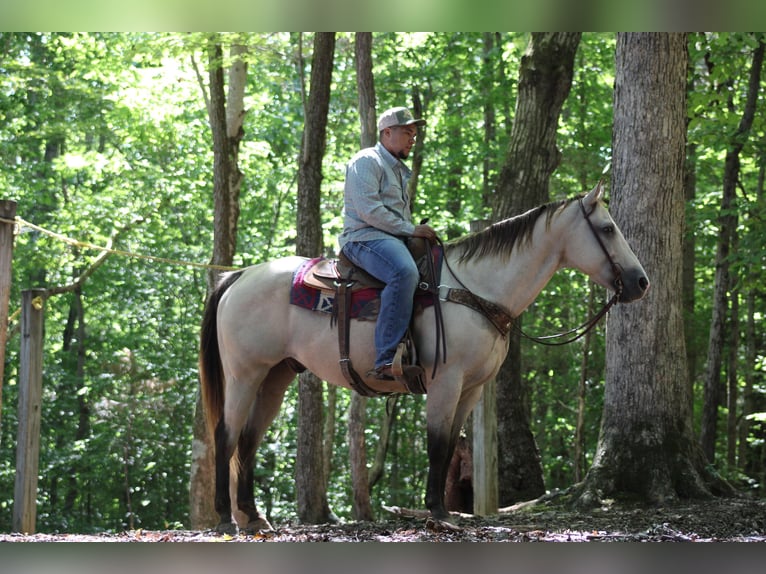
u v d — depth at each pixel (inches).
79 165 763.4
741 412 792.3
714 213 598.5
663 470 341.4
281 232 908.0
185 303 855.7
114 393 813.2
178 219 836.6
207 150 796.6
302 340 258.5
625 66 362.0
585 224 249.6
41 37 733.3
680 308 360.2
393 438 866.1
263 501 792.9
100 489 795.4
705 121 542.0
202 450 438.9
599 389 794.2
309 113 438.3
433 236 252.8
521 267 251.1
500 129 784.3
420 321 248.5
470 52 744.3
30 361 296.5
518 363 465.1
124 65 701.9
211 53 477.1
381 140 258.1
